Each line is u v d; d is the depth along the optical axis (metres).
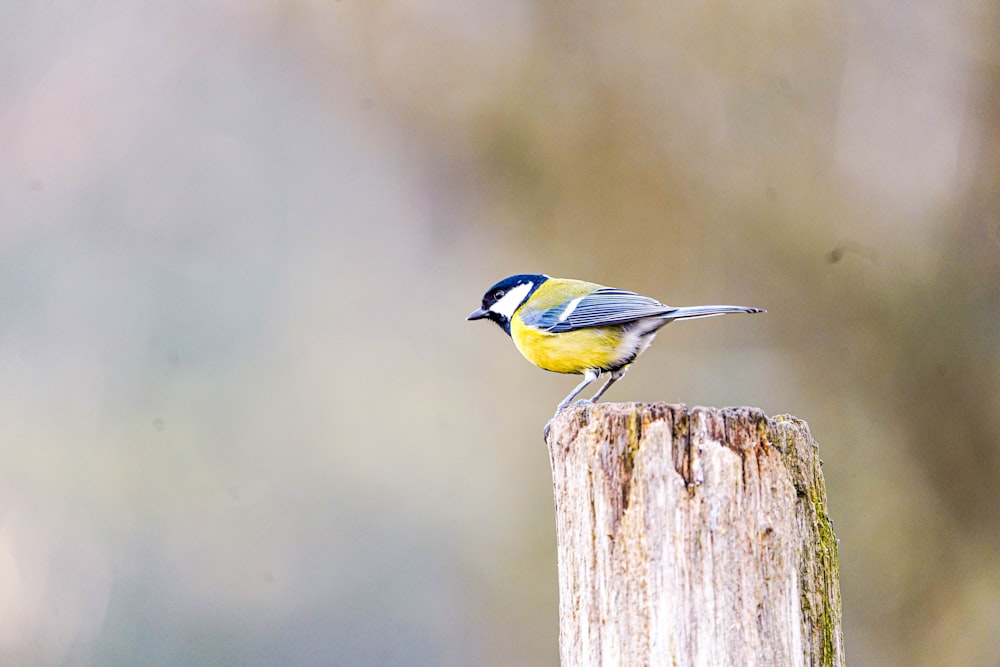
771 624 4.05
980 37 11.55
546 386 12.84
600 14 12.73
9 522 12.32
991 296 11.23
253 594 12.41
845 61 11.98
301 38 13.87
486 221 13.47
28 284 13.77
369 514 12.98
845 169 11.92
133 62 14.36
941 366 11.27
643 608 4.09
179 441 13.13
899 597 10.98
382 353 13.70
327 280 14.11
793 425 4.37
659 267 12.50
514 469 12.72
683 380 12.20
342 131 14.16
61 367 13.41
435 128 13.53
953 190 11.52
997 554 10.75
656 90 12.56
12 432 12.89
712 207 12.35
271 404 13.57
